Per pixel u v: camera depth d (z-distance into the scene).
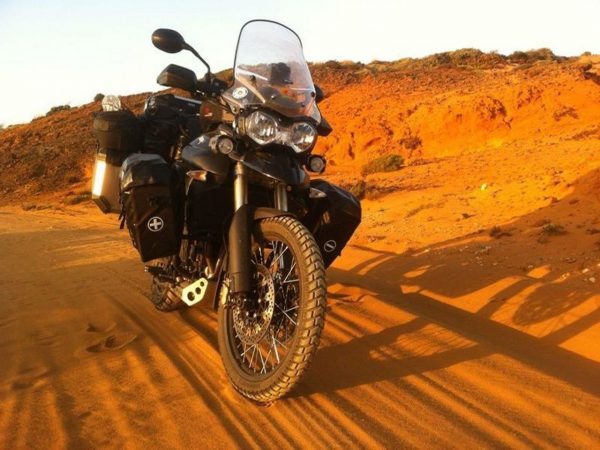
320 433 3.14
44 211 29.80
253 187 4.15
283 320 3.73
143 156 4.47
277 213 3.74
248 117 3.78
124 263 9.25
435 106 36.12
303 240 3.51
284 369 3.33
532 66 48.47
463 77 48.84
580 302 5.69
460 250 8.35
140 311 5.89
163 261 5.18
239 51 4.27
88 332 5.23
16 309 6.32
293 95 4.06
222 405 3.52
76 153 55.50
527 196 11.81
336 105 46.94
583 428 3.15
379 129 36.34
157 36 4.16
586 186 10.85
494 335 5.18
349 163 35.72
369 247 9.80
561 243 8.06
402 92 46.44
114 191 5.29
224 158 4.05
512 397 3.56
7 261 10.40
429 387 3.72
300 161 4.09
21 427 3.30
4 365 4.40
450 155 31.11
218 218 4.27
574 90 32.84
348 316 5.34
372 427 3.19
